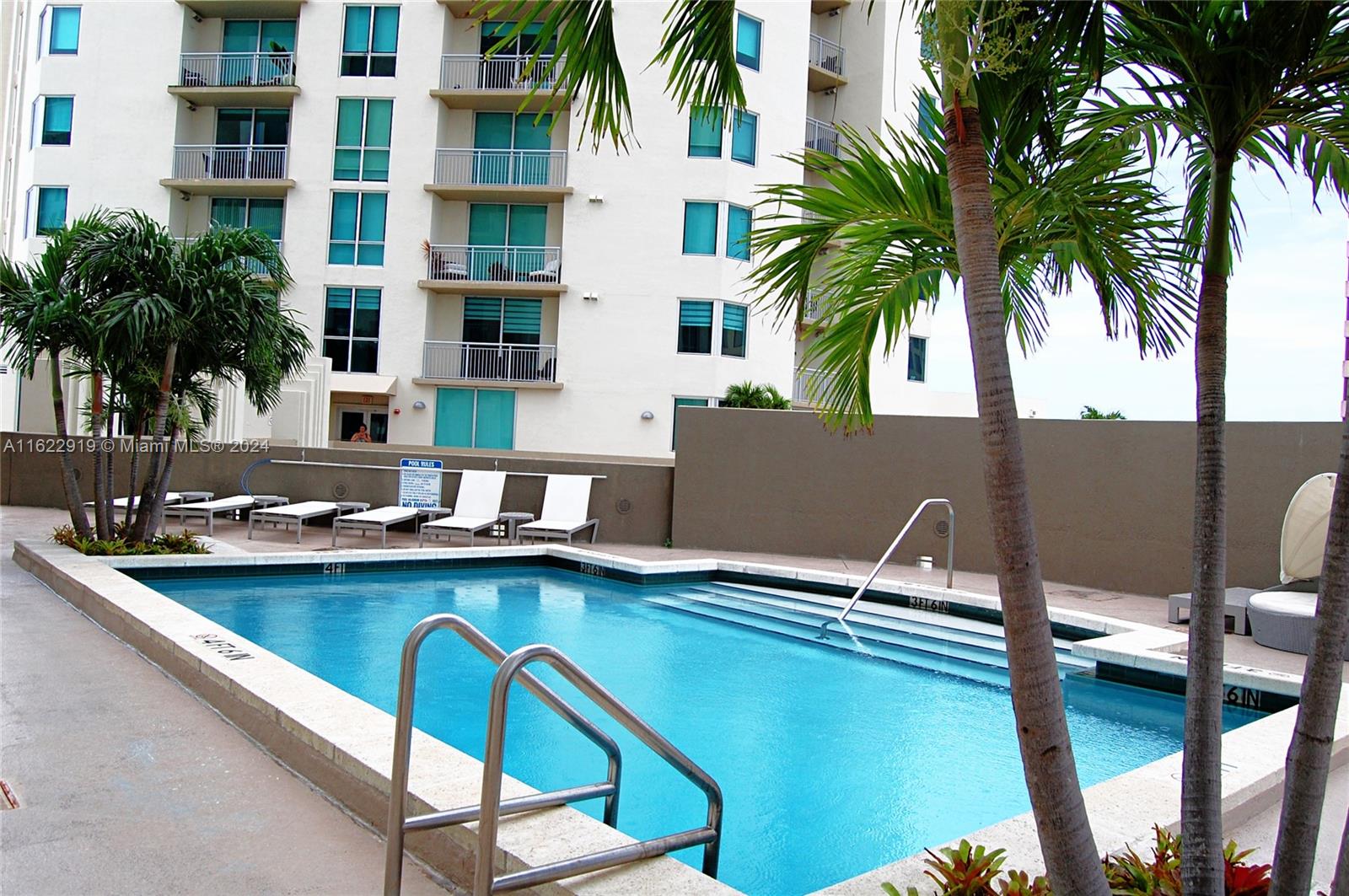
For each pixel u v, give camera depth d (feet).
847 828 13.94
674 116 70.38
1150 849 10.17
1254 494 32.37
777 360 73.67
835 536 42.27
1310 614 23.56
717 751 17.35
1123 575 35.37
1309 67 8.17
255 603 29.91
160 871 9.97
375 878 10.07
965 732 18.81
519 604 31.89
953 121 6.65
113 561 29.94
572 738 17.75
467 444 72.59
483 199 74.49
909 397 84.69
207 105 77.00
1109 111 9.73
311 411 66.90
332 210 74.08
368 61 74.43
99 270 30.42
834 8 82.58
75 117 75.61
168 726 15.03
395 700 19.89
